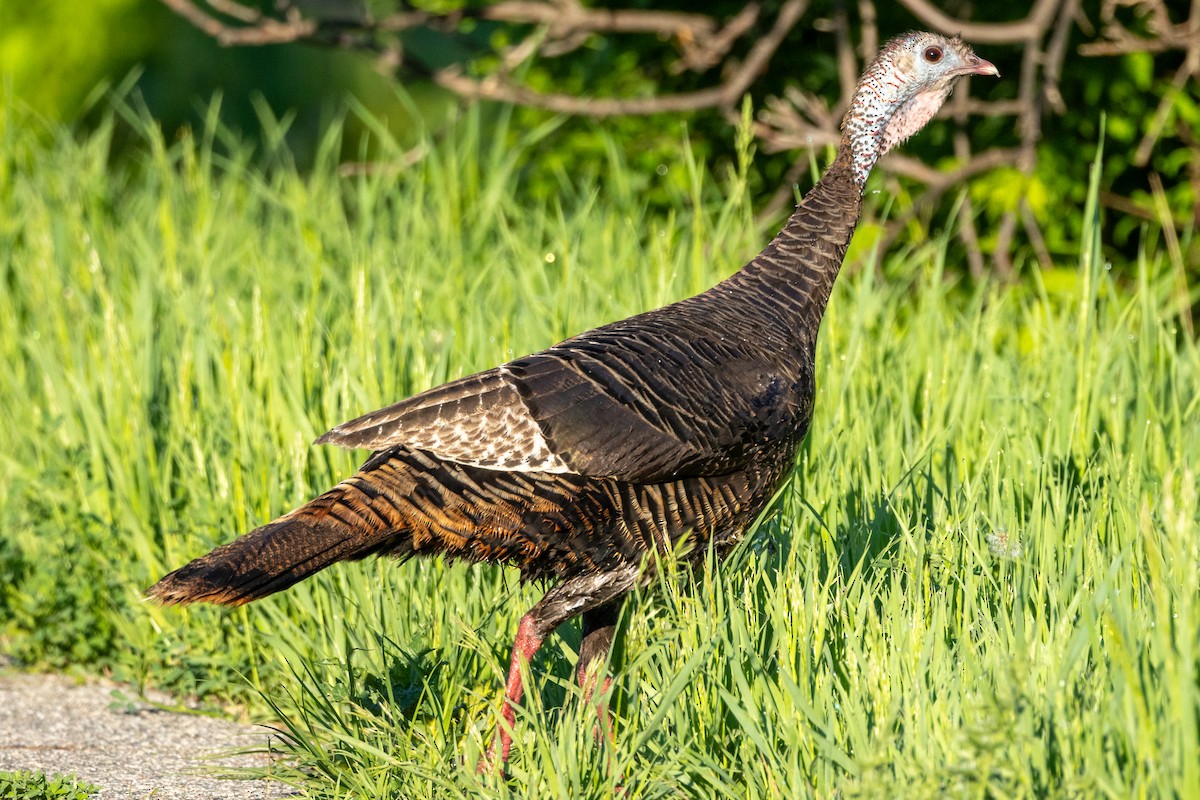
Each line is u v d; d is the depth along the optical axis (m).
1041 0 14.92
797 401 8.35
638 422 7.69
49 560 10.91
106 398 11.39
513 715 7.79
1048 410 10.44
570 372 7.70
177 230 15.53
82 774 8.55
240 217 16.03
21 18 32.44
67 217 15.81
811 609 7.39
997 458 9.07
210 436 10.64
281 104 35.22
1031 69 15.16
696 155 17.89
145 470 10.81
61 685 10.43
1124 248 17.88
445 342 10.77
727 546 8.35
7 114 18.31
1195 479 9.05
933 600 7.60
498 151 16.14
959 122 16.56
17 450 12.43
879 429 10.41
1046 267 15.78
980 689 6.60
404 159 15.83
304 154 34.78
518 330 11.14
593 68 19.02
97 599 10.77
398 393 10.47
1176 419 10.03
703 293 8.81
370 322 10.87
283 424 10.41
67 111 32.50
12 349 13.92
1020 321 14.75
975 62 9.41
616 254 13.87
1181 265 13.72
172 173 16.66
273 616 9.63
